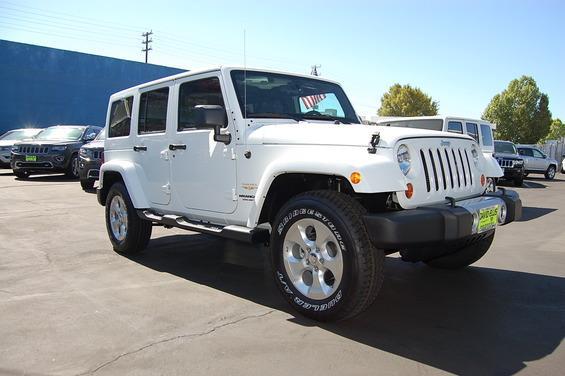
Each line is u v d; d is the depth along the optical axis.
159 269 5.26
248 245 6.48
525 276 5.09
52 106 26.14
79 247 6.25
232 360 3.10
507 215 4.26
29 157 14.16
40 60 25.59
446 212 3.46
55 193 11.71
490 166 4.68
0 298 4.24
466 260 5.10
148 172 5.42
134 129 5.64
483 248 4.97
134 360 3.10
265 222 4.23
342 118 5.16
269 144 3.99
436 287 4.69
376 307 4.11
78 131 15.36
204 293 4.45
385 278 4.97
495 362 3.11
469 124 12.31
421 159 3.72
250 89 4.49
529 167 23.27
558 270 5.36
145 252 6.04
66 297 4.29
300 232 3.75
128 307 4.05
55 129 15.59
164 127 5.16
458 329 3.65
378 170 3.36
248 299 4.29
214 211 4.54
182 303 4.16
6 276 4.91
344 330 3.60
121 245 5.80
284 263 3.85
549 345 3.37
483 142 12.70
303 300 3.74
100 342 3.36
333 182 3.90
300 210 3.69
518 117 51.34
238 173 4.25
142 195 5.48
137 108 5.62
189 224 4.72
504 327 3.69
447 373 2.96
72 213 8.88
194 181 4.73
